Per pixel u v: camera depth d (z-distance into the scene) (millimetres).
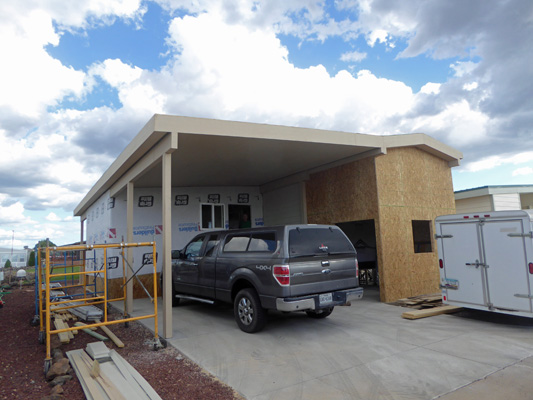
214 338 6438
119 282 11328
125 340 6641
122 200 11812
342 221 10469
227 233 7816
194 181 11891
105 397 3938
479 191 15328
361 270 13242
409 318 7438
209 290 7910
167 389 4352
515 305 6695
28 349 6273
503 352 5293
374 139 9250
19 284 18125
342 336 6320
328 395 4074
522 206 17375
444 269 7844
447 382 4312
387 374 4598
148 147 7449
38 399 4227
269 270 6258
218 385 4434
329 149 9094
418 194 10648
